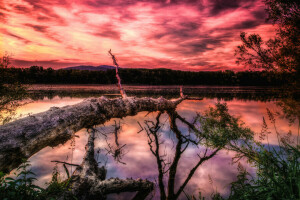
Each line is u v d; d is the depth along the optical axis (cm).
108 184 331
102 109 441
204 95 2741
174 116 786
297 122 719
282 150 246
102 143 647
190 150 586
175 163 488
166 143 668
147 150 588
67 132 338
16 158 248
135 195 347
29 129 268
